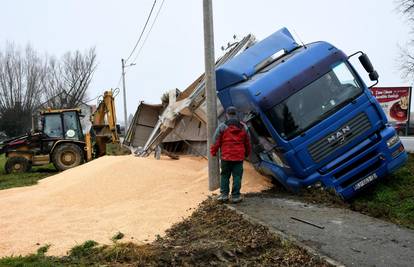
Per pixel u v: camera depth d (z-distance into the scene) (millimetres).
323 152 8961
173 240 7023
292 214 7734
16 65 44406
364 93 9195
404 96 21172
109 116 22953
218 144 9039
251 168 12281
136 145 22109
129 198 10359
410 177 10094
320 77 9203
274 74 9203
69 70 45531
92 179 11547
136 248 6598
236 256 5871
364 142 9078
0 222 8875
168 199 9828
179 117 15773
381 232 6531
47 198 10664
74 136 21203
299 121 9000
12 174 19531
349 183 9109
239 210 8156
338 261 5316
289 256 5625
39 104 44750
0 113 44156
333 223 7086
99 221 8602
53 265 6141
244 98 9617
